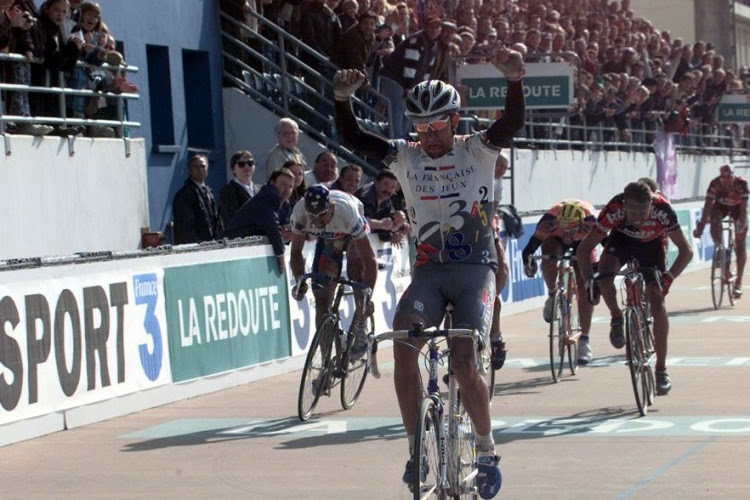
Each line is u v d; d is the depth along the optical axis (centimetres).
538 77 3042
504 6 3659
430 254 1005
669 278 1595
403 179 1015
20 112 1891
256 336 1891
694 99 4888
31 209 1877
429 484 914
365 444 1367
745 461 1222
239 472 1237
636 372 1500
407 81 2764
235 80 2767
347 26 2794
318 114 2688
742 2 6956
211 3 2738
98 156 2050
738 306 2967
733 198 2956
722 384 1731
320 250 1705
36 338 1436
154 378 1647
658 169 4531
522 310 2914
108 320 1561
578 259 1641
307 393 1534
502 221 2791
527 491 1121
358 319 1633
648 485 1133
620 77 4047
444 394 1686
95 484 1200
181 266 1719
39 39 1891
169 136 2602
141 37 2488
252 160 2133
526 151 3453
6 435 1386
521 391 1722
